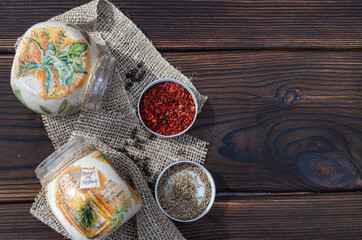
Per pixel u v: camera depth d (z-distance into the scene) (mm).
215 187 430
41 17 433
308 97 456
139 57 438
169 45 447
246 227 441
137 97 436
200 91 447
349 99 460
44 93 362
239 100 449
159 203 420
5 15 429
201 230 435
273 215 444
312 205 448
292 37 458
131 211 369
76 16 420
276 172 448
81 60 368
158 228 404
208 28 451
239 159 445
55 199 354
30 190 423
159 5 447
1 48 428
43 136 427
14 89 371
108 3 435
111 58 384
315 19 462
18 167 422
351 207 450
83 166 356
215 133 444
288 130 452
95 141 417
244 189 444
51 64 364
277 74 455
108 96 422
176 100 429
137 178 410
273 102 453
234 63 452
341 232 448
